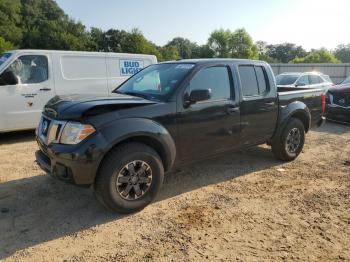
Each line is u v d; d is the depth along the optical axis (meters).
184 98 4.40
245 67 5.28
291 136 6.09
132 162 3.92
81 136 3.65
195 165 5.94
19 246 3.37
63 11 95.25
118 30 79.44
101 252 3.29
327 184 5.12
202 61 4.80
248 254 3.27
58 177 3.83
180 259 3.18
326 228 3.78
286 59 144.88
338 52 133.38
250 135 5.34
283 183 5.14
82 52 8.70
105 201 3.84
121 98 4.24
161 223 3.86
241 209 4.23
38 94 7.98
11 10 74.81
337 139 8.33
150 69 5.32
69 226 3.77
